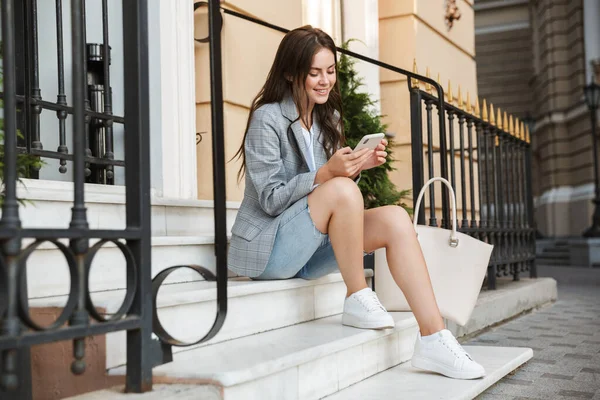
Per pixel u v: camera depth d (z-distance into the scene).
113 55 3.15
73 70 1.34
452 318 2.48
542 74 18.19
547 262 13.93
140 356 1.45
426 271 2.18
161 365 1.61
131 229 1.41
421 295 2.14
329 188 2.14
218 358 1.70
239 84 3.88
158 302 1.73
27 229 1.18
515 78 20.50
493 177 4.49
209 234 2.89
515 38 20.56
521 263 5.01
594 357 2.82
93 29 3.13
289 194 2.18
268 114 2.29
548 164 17.33
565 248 14.03
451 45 6.03
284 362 1.68
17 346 1.16
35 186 2.19
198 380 1.50
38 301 1.75
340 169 2.13
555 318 4.14
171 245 2.30
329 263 2.35
